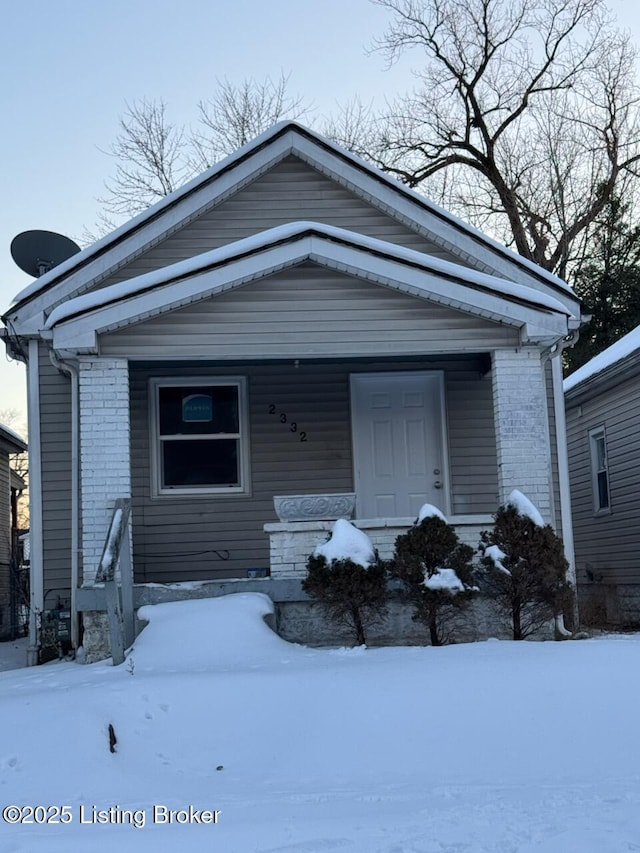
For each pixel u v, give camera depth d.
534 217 29.94
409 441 12.74
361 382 12.82
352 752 6.36
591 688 6.86
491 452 12.80
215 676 7.21
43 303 11.73
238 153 11.87
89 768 6.08
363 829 4.87
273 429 12.65
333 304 10.26
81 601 9.49
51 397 12.04
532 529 9.09
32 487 11.91
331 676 7.16
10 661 13.16
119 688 7.04
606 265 30.09
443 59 30.00
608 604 18.38
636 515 17.09
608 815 5.02
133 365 12.09
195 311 10.12
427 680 7.04
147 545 12.26
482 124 30.16
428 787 5.76
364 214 12.16
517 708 6.68
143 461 12.37
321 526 9.98
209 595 9.75
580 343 29.36
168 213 11.80
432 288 10.20
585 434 19.64
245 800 5.54
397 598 9.43
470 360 12.94
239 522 12.43
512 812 5.12
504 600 9.33
